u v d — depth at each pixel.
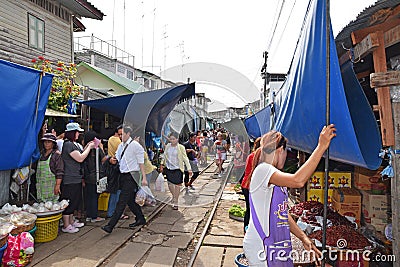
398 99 2.89
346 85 3.47
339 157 2.87
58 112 6.88
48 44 10.34
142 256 4.70
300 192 5.75
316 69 2.69
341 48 3.64
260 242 2.53
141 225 6.11
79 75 14.03
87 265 4.29
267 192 2.53
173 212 7.18
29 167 5.22
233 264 4.47
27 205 4.96
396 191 2.92
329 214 4.07
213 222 6.51
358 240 3.41
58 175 5.30
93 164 6.14
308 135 2.96
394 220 2.94
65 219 5.59
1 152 4.52
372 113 3.20
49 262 4.35
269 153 2.58
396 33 2.81
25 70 4.90
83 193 6.51
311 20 2.82
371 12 2.90
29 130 5.05
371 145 3.15
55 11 10.67
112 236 5.45
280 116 3.82
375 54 2.99
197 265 4.45
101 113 9.54
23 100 4.88
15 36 8.99
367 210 4.21
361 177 4.44
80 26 12.68
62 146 5.54
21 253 4.10
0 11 8.51
